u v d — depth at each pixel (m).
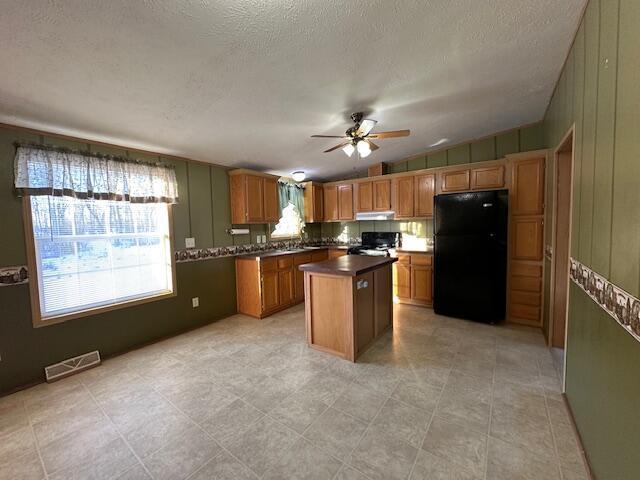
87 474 1.50
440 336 3.15
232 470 1.49
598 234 1.36
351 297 2.60
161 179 3.28
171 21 1.38
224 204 4.08
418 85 2.30
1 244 2.27
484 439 1.66
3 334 2.29
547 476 1.41
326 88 2.20
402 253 4.42
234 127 2.78
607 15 1.26
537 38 1.80
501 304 3.53
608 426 1.22
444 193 4.11
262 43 1.61
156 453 1.62
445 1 1.43
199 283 3.74
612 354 1.19
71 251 2.67
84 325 2.71
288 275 4.44
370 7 1.42
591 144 1.48
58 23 1.32
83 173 2.66
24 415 1.99
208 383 2.34
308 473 1.46
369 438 1.69
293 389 2.22
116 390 2.27
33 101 1.98
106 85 1.87
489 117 3.26
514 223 3.39
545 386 2.16
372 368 2.50
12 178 2.31
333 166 4.95
